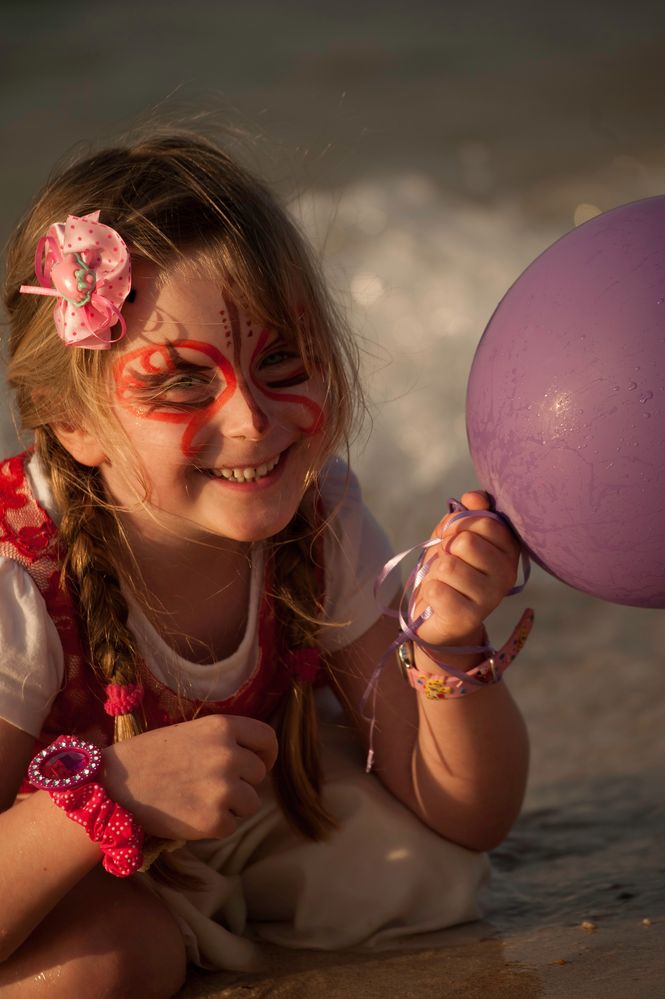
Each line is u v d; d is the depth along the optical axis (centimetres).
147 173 185
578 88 871
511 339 160
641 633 359
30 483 196
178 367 174
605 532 154
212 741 177
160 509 183
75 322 172
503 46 1018
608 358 150
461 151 730
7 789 180
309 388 186
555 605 390
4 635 180
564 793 254
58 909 178
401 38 1068
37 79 1016
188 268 174
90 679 191
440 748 200
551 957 183
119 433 179
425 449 477
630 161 691
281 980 185
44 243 180
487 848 210
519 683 324
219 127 254
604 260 156
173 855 196
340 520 214
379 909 198
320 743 216
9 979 174
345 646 213
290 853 204
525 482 158
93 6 1282
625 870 217
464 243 563
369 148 746
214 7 1245
